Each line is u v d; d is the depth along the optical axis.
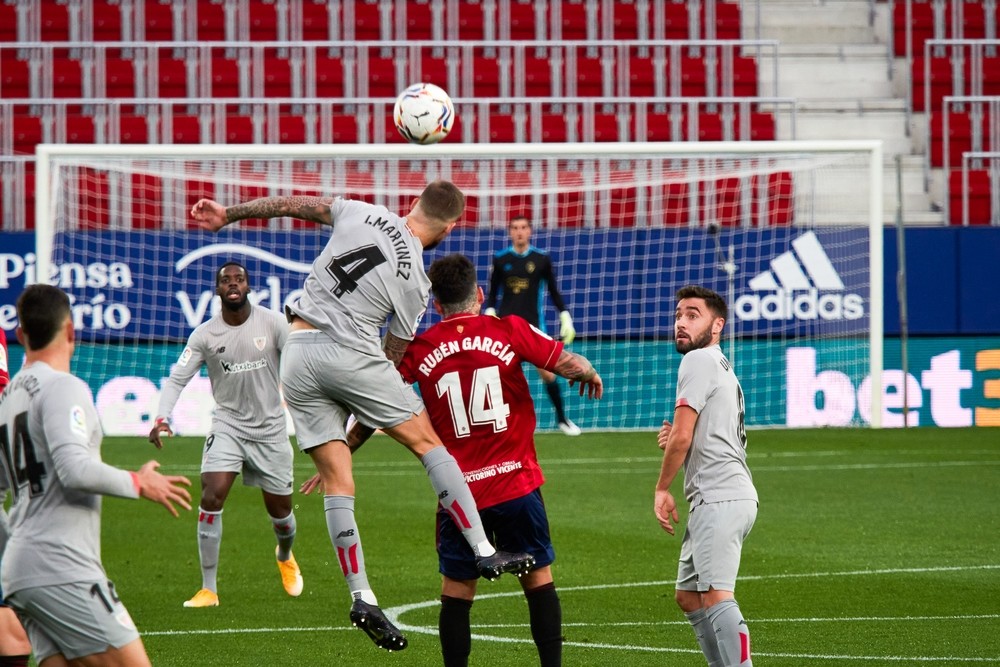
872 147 61.50
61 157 57.69
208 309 65.44
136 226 71.06
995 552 34.16
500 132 78.88
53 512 15.82
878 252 63.34
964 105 85.19
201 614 27.31
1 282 64.12
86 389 16.17
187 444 59.69
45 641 16.28
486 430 20.80
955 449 57.56
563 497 44.47
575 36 87.25
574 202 73.69
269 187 70.50
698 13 87.94
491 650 23.89
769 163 70.38
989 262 68.50
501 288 58.38
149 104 78.19
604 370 68.44
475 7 87.50
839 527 38.12
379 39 86.94
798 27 90.31
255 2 86.25
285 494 29.31
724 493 19.20
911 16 91.00
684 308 20.11
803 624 25.70
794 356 67.88
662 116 81.12
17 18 82.88
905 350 66.75
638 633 25.22
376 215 21.73
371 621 20.48
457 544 20.84
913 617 26.36
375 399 21.17
